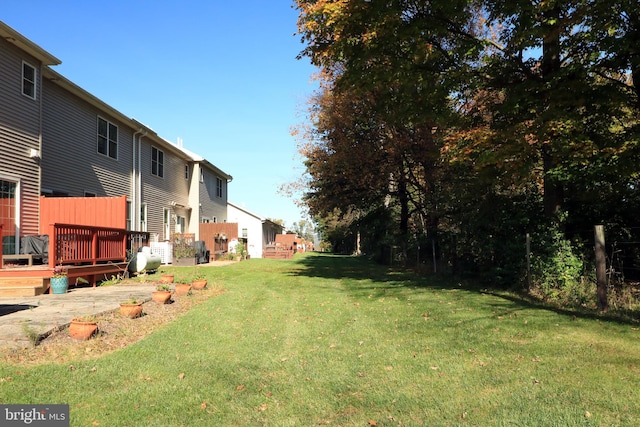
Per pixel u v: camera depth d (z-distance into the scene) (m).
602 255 8.09
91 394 4.26
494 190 12.48
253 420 3.78
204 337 6.62
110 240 13.42
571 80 9.50
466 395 4.20
